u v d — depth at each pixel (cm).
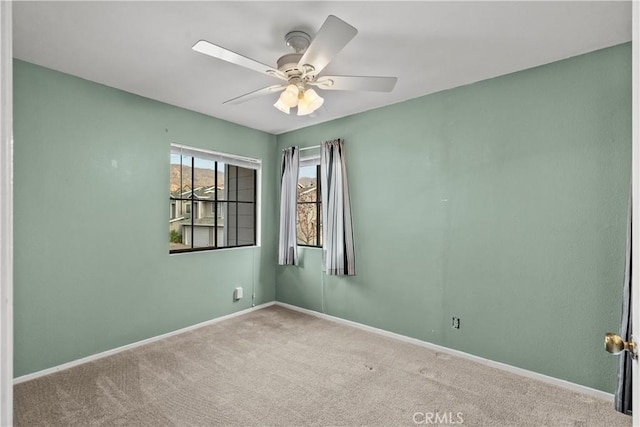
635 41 84
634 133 85
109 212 294
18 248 247
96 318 287
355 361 283
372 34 208
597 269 231
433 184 308
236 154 401
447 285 301
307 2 177
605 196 228
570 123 240
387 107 339
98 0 176
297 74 201
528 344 259
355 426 200
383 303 344
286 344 318
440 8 183
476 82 283
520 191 262
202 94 310
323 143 380
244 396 230
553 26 200
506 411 214
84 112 278
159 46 224
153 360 283
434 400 226
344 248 360
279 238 432
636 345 85
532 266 257
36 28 202
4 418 55
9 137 55
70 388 238
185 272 352
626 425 200
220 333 346
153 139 324
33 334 254
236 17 191
